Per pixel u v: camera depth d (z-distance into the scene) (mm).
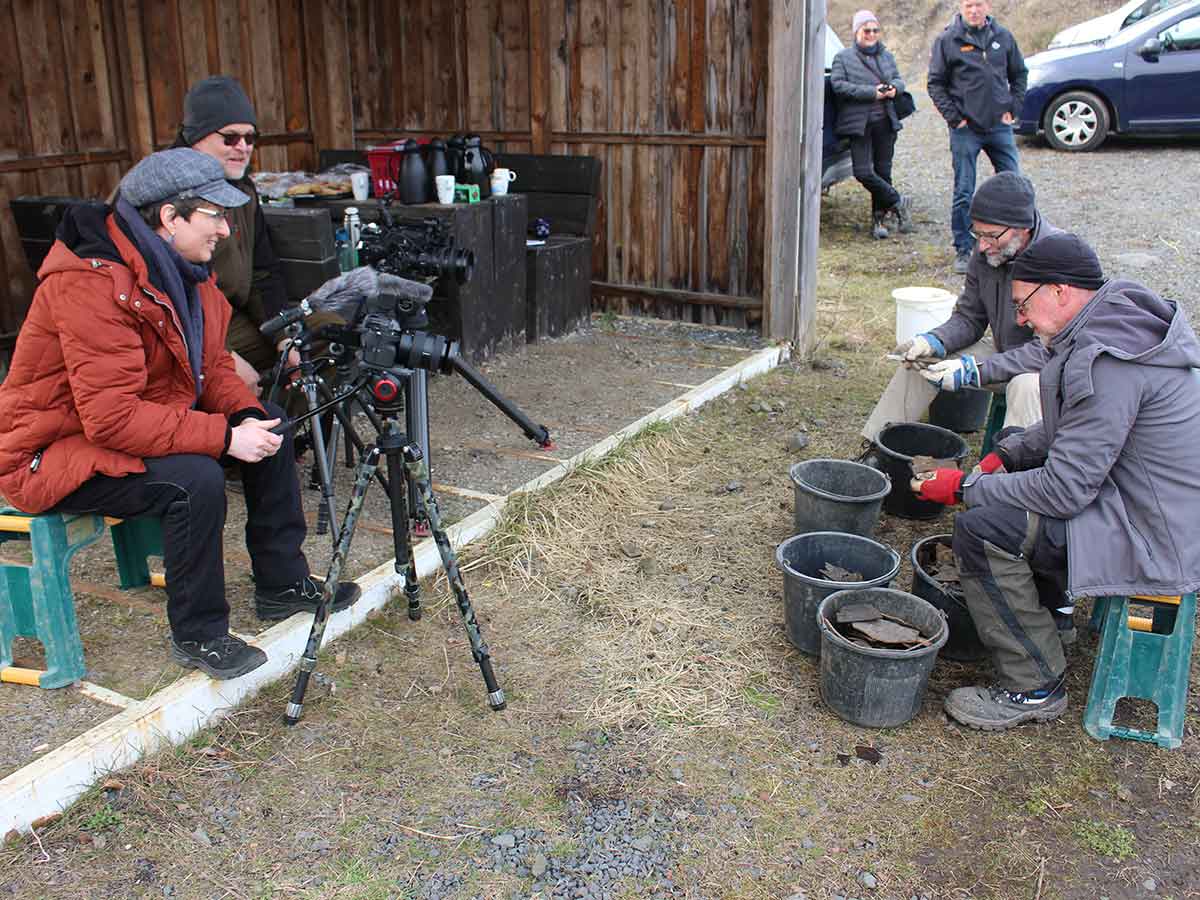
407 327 2863
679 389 5562
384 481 3607
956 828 2568
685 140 6477
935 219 9438
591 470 4441
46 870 2348
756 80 6152
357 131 7566
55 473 2625
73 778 2529
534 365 5973
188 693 2799
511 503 4086
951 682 3191
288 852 2439
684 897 2350
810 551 3455
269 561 3125
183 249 2730
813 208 6125
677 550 3936
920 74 18484
